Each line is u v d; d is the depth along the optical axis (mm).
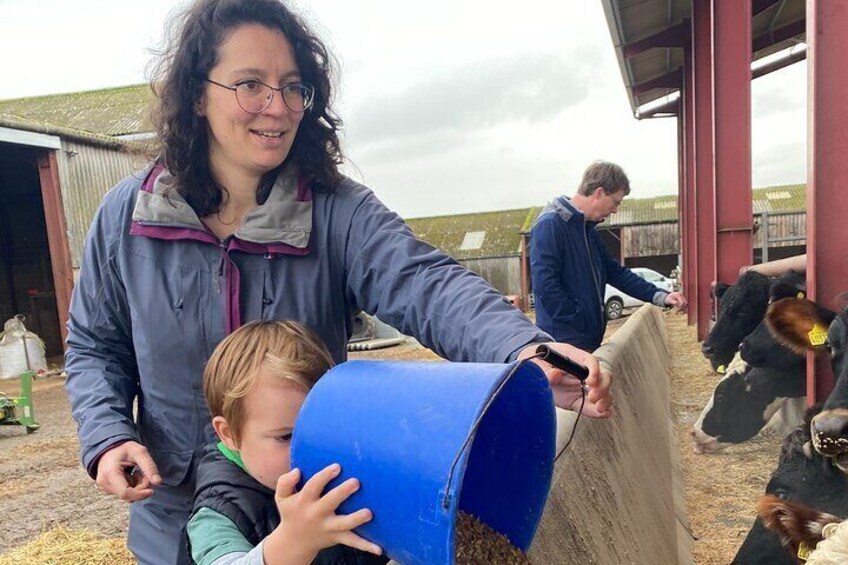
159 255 1850
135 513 1971
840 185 2961
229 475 1495
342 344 2012
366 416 1056
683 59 16078
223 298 1827
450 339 1604
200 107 1823
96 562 4539
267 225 1810
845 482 2355
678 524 3740
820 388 2922
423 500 924
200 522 1436
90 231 1963
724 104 8219
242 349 1460
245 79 1724
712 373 8078
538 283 4355
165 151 1855
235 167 1869
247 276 1841
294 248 1836
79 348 1970
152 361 1869
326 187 1917
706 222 10766
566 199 4434
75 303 2002
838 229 2986
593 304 4500
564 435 2150
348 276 1901
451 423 939
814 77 2975
